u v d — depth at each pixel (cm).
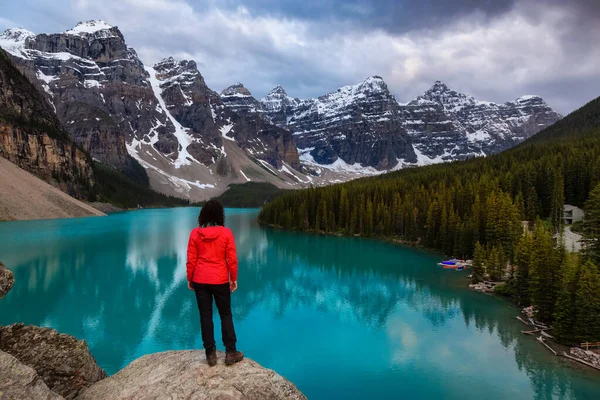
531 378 3288
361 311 5069
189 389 851
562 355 3712
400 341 4075
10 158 17638
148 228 13975
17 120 18812
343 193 14525
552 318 4516
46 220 13938
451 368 3462
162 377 922
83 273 6638
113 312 4734
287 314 4941
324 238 12769
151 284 6084
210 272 915
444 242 9600
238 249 10269
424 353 3778
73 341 1238
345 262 8575
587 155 11481
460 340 4091
